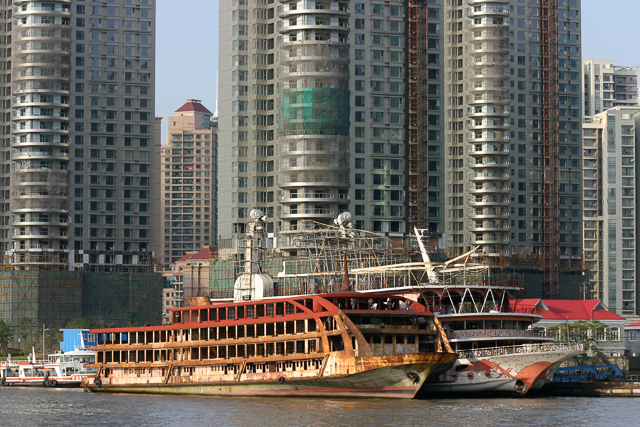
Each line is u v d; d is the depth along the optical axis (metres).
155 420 169.00
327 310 191.62
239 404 189.12
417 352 195.12
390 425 157.25
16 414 180.62
